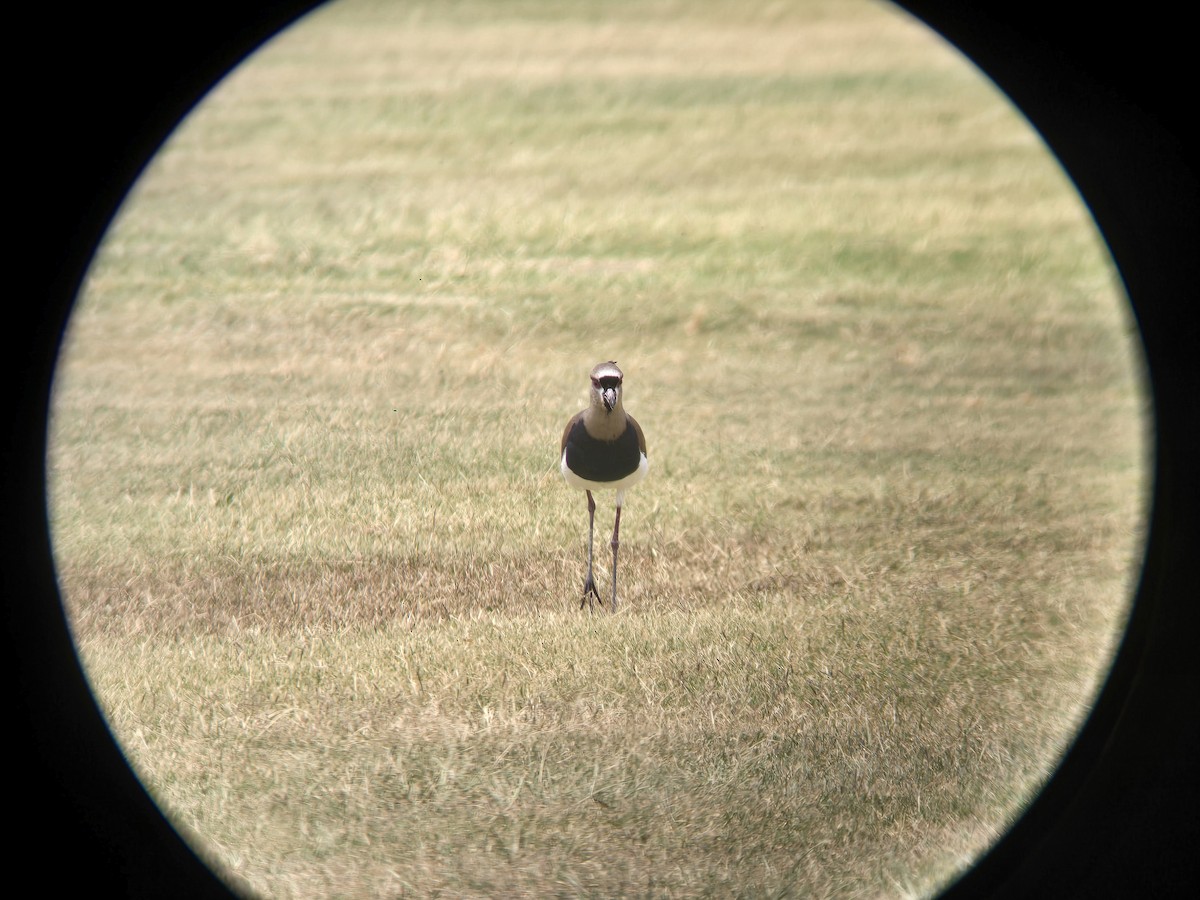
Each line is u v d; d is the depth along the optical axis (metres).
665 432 13.77
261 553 11.41
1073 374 15.70
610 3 33.50
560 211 20.59
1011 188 21.69
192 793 8.75
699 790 8.80
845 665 9.97
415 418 14.02
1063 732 9.31
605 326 16.61
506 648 10.09
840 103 26.17
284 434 13.69
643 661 9.97
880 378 15.45
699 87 27.16
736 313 17.08
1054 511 12.47
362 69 28.36
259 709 9.50
